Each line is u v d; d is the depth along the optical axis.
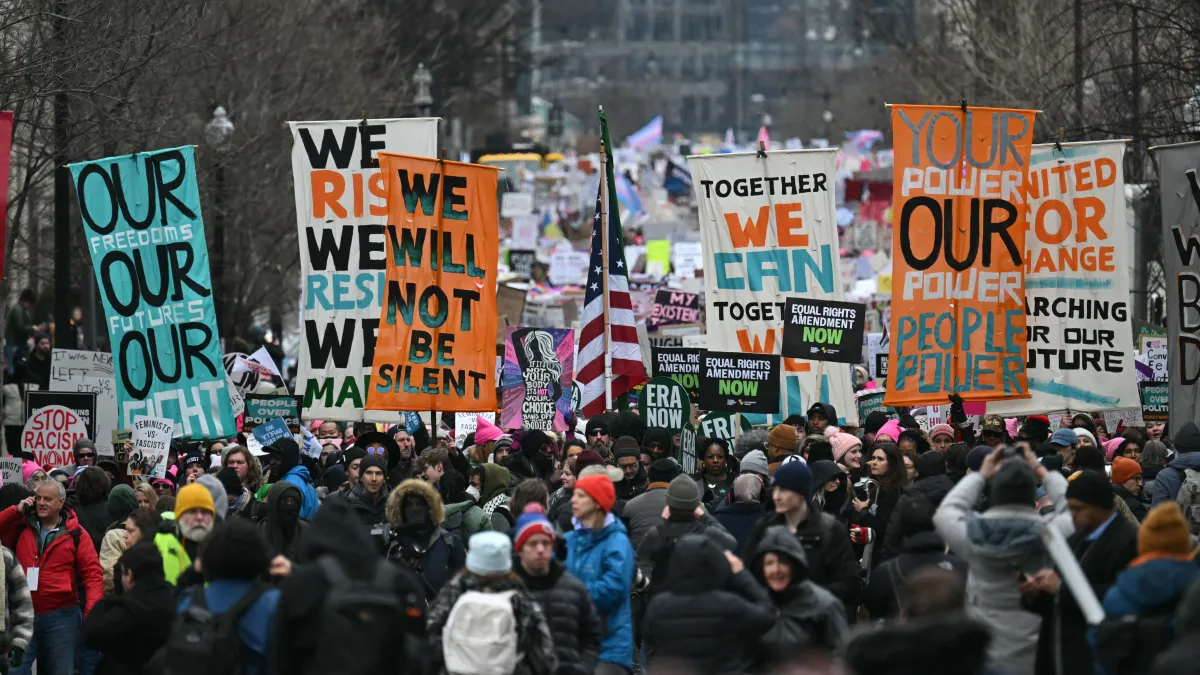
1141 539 26.86
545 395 59.06
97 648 30.12
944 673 20.41
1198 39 82.12
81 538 43.00
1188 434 48.59
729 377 57.56
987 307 54.53
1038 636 30.34
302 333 58.28
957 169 54.28
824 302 57.53
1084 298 57.97
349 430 68.62
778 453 45.78
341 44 142.88
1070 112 106.31
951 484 39.16
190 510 31.20
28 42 72.56
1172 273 54.19
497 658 27.47
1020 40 126.56
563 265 165.38
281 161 125.19
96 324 90.12
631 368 57.66
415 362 55.16
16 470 55.22
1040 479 33.06
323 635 24.61
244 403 60.19
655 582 35.16
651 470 41.00
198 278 53.81
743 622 27.31
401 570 26.08
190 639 26.11
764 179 62.25
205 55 100.44
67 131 77.62
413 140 57.72
